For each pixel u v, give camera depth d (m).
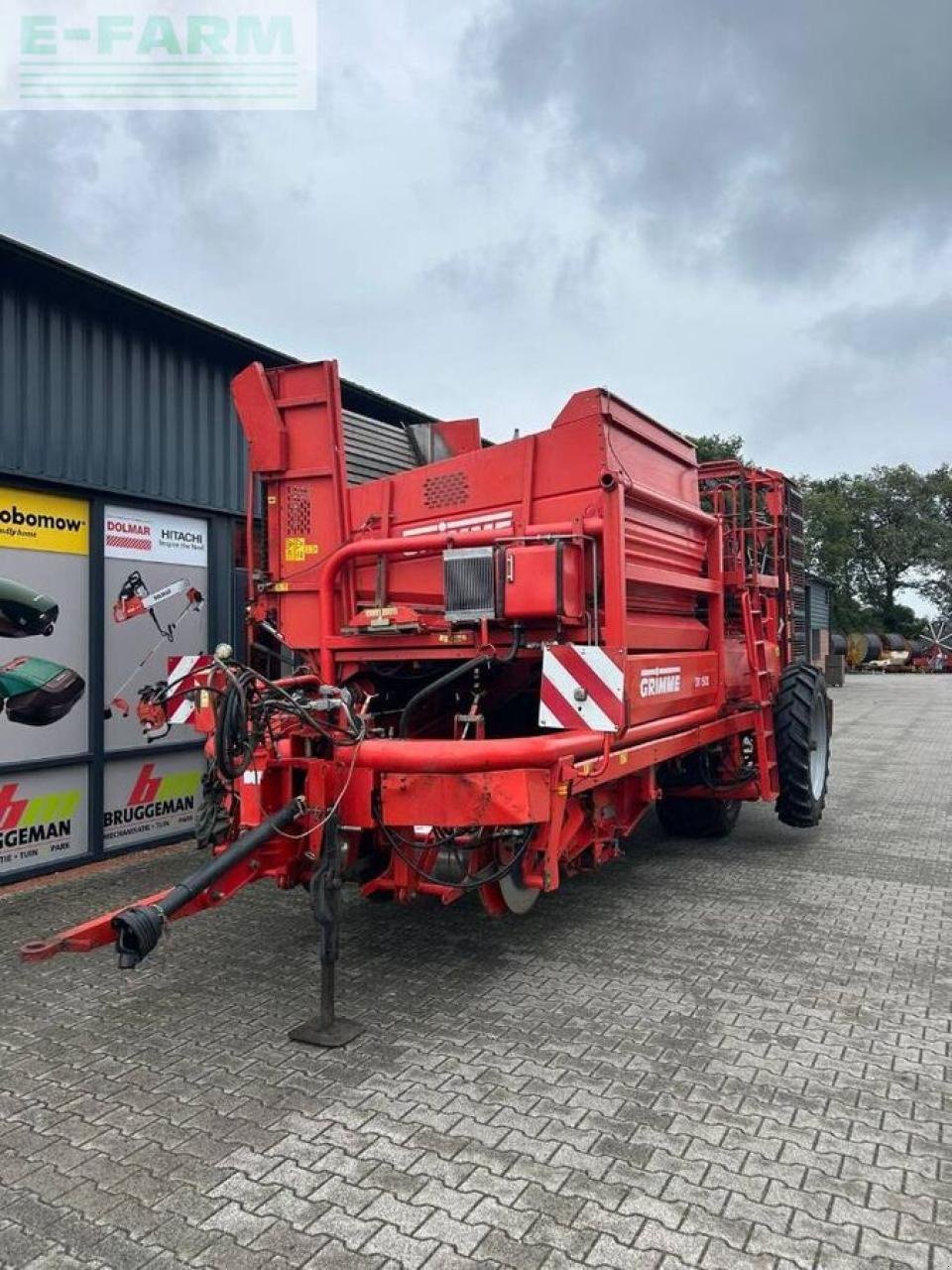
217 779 4.40
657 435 5.39
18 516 6.04
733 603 6.98
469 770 3.92
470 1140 2.97
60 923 5.29
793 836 7.62
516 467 4.89
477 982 4.36
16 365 5.91
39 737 6.22
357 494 5.41
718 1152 2.91
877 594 56.72
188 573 7.35
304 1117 3.12
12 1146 2.96
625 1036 3.77
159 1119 3.11
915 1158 2.88
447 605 4.46
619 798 5.12
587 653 4.22
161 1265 2.39
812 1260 2.40
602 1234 2.50
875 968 4.56
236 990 4.27
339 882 3.80
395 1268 2.37
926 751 13.75
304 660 5.47
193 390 7.29
